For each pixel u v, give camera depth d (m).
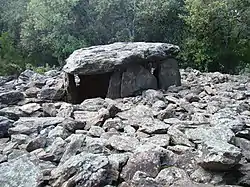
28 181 3.20
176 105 6.06
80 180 3.13
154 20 21.09
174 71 8.12
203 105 6.30
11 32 28.62
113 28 23.67
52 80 8.67
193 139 4.08
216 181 3.38
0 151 4.29
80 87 7.89
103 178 3.20
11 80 10.58
